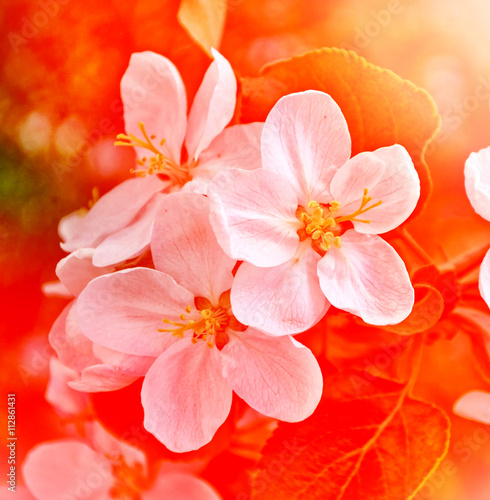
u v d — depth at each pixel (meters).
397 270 0.32
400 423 0.33
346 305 0.32
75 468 0.38
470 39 0.39
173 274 0.33
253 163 0.33
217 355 0.33
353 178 0.32
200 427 0.33
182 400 0.33
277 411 0.32
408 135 0.33
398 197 0.32
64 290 0.35
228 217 0.32
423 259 0.34
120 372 0.32
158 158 0.34
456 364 0.36
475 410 0.34
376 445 0.33
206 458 0.34
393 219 0.32
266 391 0.32
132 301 0.33
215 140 0.34
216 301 0.33
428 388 0.36
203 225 0.32
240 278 0.32
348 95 0.33
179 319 0.33
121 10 0.39
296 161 0.32
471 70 0.39
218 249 0.33
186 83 0.36
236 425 0.34
